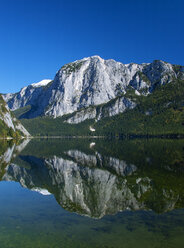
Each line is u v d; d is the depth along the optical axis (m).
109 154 70.44
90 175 36.84
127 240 13.71
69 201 22.41
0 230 15.06
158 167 43.06
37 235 14.30
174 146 105.12
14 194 24.88
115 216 17.95
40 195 24.70
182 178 33.00
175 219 17.11
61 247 12.81
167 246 13.01
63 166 46.62
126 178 33.72
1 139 174.88
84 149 94.06
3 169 41.31
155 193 25.08
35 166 45.94
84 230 15.09
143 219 17.20
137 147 102.00
